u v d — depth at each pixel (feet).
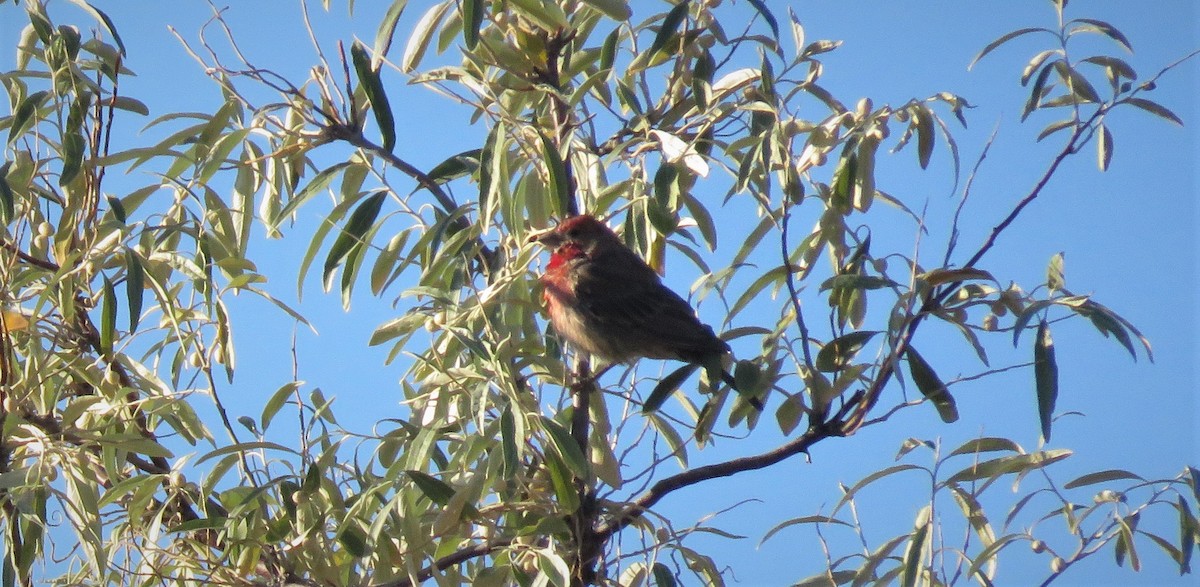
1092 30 27.17
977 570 25.71
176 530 26.61
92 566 25.66
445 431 27.02
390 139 29.50
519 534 25.96
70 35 29.35
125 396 29.19
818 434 27.45
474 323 27.89
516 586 27.68
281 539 26.71
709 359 29.17
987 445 26.43
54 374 29.53
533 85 28.81
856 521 26.50
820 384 27.14
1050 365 25.25
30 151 30.68
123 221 29.58
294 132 29.58
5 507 28.32
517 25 29.60
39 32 29.43
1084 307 25.11
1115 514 25.48
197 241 29.48
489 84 28.68
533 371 28.09
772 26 28.43
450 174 30.07
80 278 30.07
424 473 25.67
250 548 27.04
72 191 29.86
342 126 29.68
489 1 29.27
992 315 26.61
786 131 27.20
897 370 25.23
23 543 26.73
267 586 26.40
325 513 26.25
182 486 28.55
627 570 27.84
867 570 25.82
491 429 25.72
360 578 26.89
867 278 26.30
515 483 27.43
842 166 27.35
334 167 30.12
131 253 28.14
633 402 28.27
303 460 26.99
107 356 29.17
